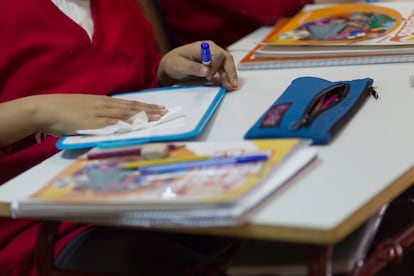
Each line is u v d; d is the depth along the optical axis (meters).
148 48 1.65
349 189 0.84
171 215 0.80
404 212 1.12
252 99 1.24
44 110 1.14
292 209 0.81
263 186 0.83
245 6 1.90
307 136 0.99
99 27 1.47
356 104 1.10
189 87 1.34
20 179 1.03
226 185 0.82
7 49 1.31
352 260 0.86
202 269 0.93
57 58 1.37
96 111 1.14
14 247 1.20
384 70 1.32
